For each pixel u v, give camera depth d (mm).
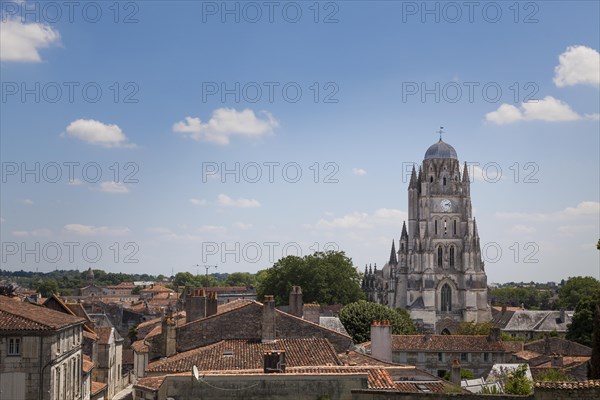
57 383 60000
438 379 58531
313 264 196000
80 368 71750
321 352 56438
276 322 62500
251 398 38844
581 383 33625
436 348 119062
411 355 118750
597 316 58719
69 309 92500
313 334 62844
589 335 147125
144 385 48062
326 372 42219
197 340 61250
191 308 70812
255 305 62188
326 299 190750
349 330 139375
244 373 41000
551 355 115500
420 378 58188
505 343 130875
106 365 93938
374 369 45312
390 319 142750
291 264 197875
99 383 86938
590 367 59969
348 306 145500
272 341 59594
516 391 65125
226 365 52062
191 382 38750
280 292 195875
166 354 60344
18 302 67250
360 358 61406
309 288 192125
